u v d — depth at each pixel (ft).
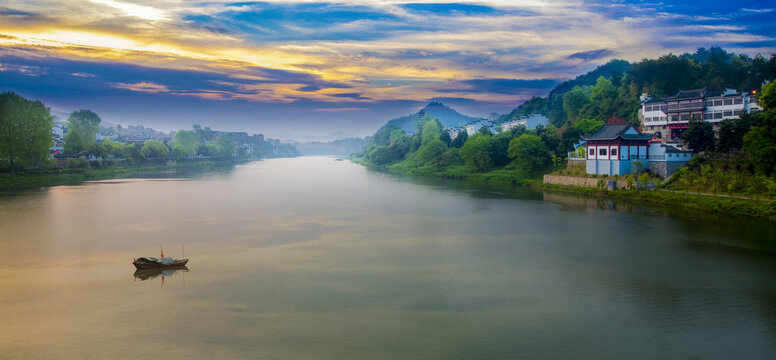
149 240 189.98
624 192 291.17
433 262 157.58
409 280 138.72
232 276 142.61
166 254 167.94
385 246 179.63
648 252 168.76
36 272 146.82
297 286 133.49
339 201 306.76
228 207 279.69
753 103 313.12
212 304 120.16
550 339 101.45
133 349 97.04
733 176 256.52
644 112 386.93
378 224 223.92
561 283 136.26
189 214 252.83
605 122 427.33
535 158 408.05
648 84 447.01
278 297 124.77
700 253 166.40
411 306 118.83
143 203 295.07
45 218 237.86
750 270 147.23
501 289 131.23
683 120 355.97
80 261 158.92
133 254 168.35
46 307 118.42
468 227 215.10
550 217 237.45
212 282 137.18
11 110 410.11
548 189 352.28
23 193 342.03
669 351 96.53
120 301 122.21
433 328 106.52
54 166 479.82
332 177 526.16
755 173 249.55
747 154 274.98
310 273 145.38
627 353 95.71
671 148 291.99
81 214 250.78
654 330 105.81
